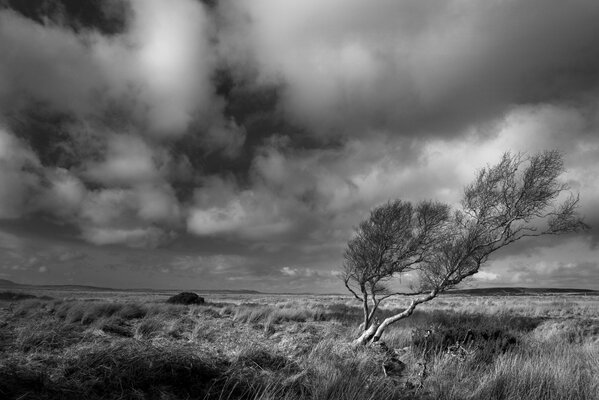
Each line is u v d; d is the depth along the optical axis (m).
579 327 13.83
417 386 5.67
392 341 11.27
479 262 9.95
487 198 10.27
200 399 4.51
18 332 8.08
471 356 7.60
